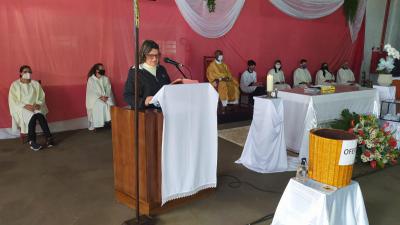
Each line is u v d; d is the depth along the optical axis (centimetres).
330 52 789
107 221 231
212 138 256
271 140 333
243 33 636
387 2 853
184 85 226
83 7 468
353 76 785
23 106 402
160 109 234
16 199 264
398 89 469
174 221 232
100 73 480
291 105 379
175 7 544
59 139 441
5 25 419
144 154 224
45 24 445
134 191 242
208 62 593
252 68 630
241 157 362
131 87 243
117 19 496
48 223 228
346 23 798
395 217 247
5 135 439
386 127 369
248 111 594
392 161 356
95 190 283
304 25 726
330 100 365
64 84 473
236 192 284
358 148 353
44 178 308
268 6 659
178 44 559
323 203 176
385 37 880
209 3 566
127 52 512
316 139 188
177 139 230
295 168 342
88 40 480
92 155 378
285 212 196
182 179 239
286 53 711
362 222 196
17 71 436
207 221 234
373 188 299
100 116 479
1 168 332
